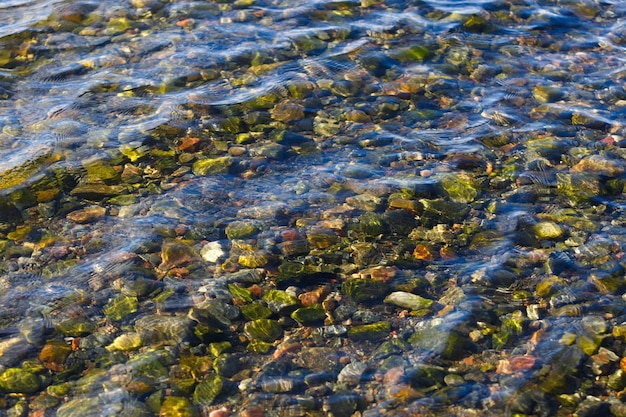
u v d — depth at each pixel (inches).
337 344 126.5
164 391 123.5
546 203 137.9
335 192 138.4
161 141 143.6
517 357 125.6
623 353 125.9
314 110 147.9
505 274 131.5
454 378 124.3
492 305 129.1
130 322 127.6
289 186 139.0
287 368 124.9
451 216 136.6
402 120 146.9
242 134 144.7
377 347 126.3
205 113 147.1
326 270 131.7
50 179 138.9
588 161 141.9
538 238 134.6
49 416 122.0
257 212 136.4
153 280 130.6
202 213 136.2
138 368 124.7
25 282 130.3
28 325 127.3
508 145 144.0
